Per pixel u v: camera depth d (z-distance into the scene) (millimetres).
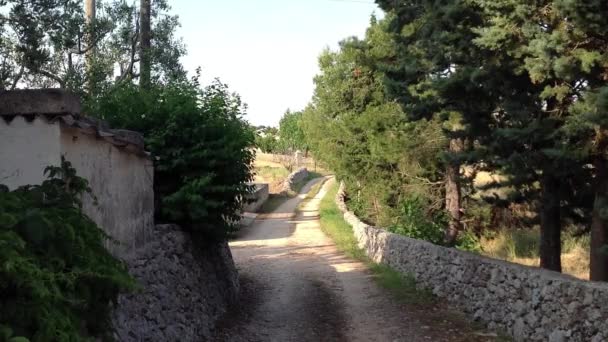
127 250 7000
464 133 10883
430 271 12695
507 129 8688
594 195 9914
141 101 9594
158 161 9148
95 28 11055
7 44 8602
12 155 4941
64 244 3693
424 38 10789
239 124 10297
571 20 7688
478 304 9805
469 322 9609
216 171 9547
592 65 7660
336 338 9016
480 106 10086
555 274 7887
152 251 7887
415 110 11156
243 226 28281
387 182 23828
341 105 25984
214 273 11023
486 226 20328
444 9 9461
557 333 7184
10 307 3049
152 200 8273
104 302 4188
